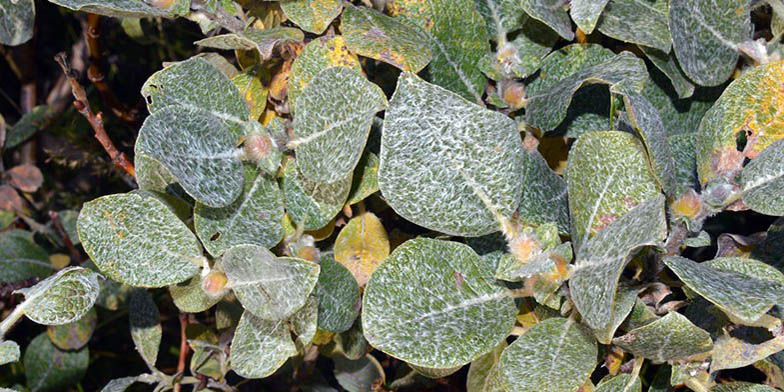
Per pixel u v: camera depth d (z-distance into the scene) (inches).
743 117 15.2
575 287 14.1
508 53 16.6
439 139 14.4
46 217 26.4
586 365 14.3
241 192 15.4
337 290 16.1
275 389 23.1
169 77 15.4
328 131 15.0
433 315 14.3
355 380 19.8
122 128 25.4
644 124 13.9
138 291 19.7
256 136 15.4
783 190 14.6
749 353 14.7
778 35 16.6
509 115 16.8
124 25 22.4
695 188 15.7
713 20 16.1
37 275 23.4
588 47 16.7
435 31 16.2
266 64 17.0
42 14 27.7
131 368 25.1
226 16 16.7
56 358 22.6
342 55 16.0
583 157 14.6
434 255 14.6
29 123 25.0
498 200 14.7
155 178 15.5
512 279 14.4
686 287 15.3
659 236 13.2
